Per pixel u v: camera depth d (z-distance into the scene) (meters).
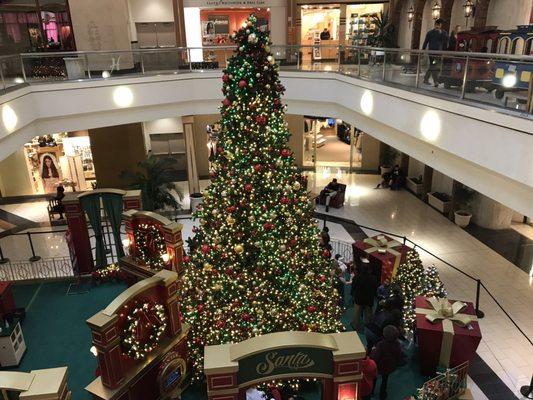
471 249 11.45
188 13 15.67
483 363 7.30
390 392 6.52
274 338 4.89
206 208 6.55
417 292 8.11
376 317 6.86
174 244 7.94
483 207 12.68
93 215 9.41
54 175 15.70
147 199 12.73
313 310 6.46
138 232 8.62
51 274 10.15
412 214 13.78
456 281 9.91
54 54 10.20
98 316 5.39
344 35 16.86
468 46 8.55
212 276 6.34
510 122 5.59
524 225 12.92
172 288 6.24
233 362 4.73
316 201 14.59
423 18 14.90
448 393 6.12
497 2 10.71
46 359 7.25
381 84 9.03
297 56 11.83
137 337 5.86
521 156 5.50
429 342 6.54
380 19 16.47
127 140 15.32
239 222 6.15
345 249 11.16
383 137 9.79
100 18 13.86
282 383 6.43
